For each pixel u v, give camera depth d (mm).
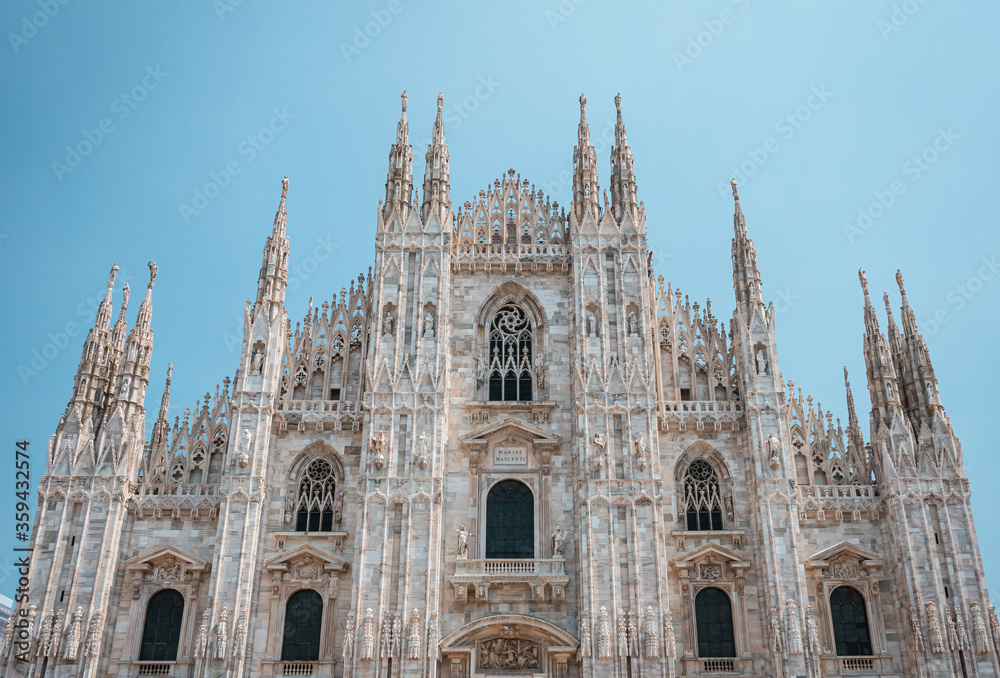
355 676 51969
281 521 57594
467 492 58188
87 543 55281
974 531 55219
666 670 52156
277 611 55062
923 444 57625
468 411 60312
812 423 60562
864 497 57750
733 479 58312
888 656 54219
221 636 52750
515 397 61406
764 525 55469
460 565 55781
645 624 53094
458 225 65812
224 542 55000
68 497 56250
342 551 56469
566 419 60000
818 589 56000
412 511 55719
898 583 55312
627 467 56906
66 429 58156
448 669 53469
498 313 63844
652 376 59781
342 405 60250
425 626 53188
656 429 58062
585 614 53375
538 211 66438
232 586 54156
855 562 56469
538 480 58688
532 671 53688
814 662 52281
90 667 52594
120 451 57500
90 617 53656
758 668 53875
